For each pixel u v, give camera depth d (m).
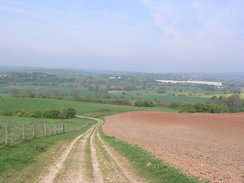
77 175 12.72
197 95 196.62
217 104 111.75
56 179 11.84
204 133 42.59
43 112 82.50
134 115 84.19
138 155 18.36
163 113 85.38
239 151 24.67
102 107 115.56
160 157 17.70
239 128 49.59
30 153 17.17
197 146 26.97
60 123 61.62
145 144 26.56
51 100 122.88
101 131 47.44
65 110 86.56
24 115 81.62
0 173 11.73
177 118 69.88
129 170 14.10
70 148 22.69
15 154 15.78
